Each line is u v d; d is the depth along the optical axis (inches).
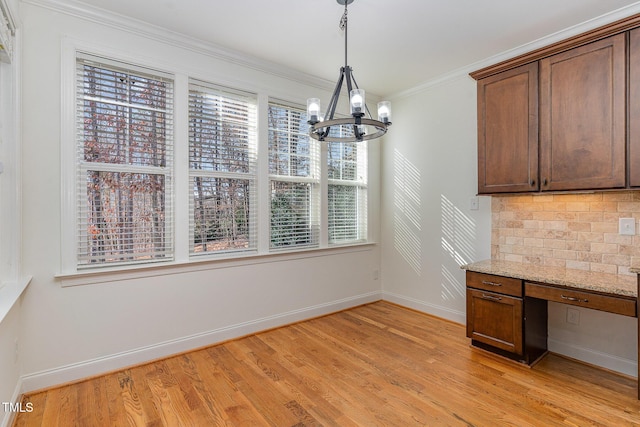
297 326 135.9
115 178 99.7
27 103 85.9
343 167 159.6
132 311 101.5
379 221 172.2
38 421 75.5
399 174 162.1
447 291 142.2
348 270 158.9
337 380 93.7
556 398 84.6
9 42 77.0
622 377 95.0
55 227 89.7
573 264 105.8
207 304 116.2
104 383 91.6
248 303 126.1
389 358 107.0
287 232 138.9
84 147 94.7
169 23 100.7
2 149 81.4
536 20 98.1
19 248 83.2
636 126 83.3
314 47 115.7
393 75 140.0
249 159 127.6
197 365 102.3
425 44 113.0
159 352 106.0
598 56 89.0
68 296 91.5
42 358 87.8
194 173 114.1
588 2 89.1
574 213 105.4
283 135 137.5
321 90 148.3
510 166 107.6
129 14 96.0
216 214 119.5
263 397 85.6
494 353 108.6
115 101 99.3
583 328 104.0
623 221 95.8
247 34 107.1
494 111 111.7
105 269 96.7
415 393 87.2
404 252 160.4
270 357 107.9
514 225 119.8
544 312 109.7
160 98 107.2
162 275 106.9
